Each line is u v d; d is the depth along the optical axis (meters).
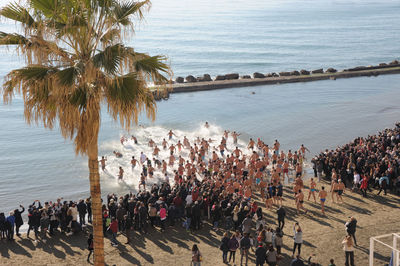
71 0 11.12
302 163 36.03
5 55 107.81
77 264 18.28
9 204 29.02
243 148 41.28
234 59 121.44
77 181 33.31
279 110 57.62
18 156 38.84
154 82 11.70
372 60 118.69
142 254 19.28
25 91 10.84
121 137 41.94
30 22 11.08
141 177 30.81
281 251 19.38
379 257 18.47
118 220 21.17
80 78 10.73
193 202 23.08
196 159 37.47
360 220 22.75
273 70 104.56
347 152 32.41
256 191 29.23
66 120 10.98
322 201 23.62
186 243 20.44
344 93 68.81
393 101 62.69
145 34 188.75
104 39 11.52
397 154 31.52
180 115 54.12
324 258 18.70
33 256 18.92
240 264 18.27
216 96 66.94
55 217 21.08
